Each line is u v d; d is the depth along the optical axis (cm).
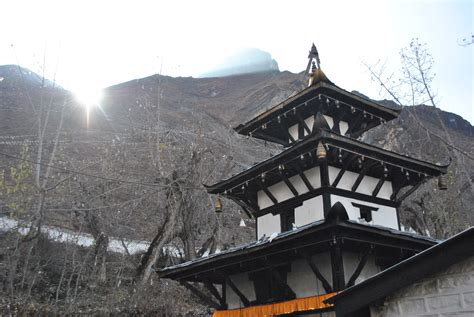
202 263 1480
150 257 2666
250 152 4616
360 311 883
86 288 2639
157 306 2481
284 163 1484
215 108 9050
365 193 1546
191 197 2872
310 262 1246
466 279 765
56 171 3738
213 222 3172
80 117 7194
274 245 1270
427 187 2938
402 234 1251
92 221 3031
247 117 8075
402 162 1513
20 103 7381
